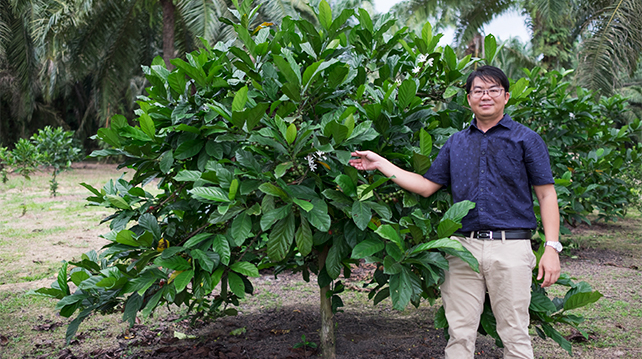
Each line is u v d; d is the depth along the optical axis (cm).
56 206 849
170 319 327
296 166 194
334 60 187
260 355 260
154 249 205
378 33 243
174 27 1263
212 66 218
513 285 187
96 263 224
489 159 193
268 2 1096
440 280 201
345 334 295
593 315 326
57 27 1094
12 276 428
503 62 1120
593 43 718
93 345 281
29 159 977
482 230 193
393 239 179
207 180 188
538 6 842
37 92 1923
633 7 688
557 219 190
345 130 181
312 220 182
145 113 206
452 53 235
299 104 204
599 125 571
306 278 278
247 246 227
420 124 230
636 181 652
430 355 259
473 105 198
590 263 484
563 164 512
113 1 1173
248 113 180
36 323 317
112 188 238
